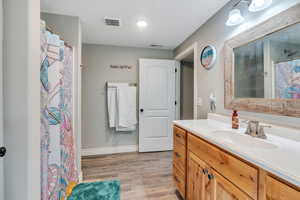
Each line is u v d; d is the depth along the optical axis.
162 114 3.20
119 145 3.13
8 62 0.86
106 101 3.05
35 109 0.94
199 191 1.29
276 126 1.15
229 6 1.60
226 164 0.98
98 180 2.08
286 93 1.07
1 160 0.84
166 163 2.62
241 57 1.46
